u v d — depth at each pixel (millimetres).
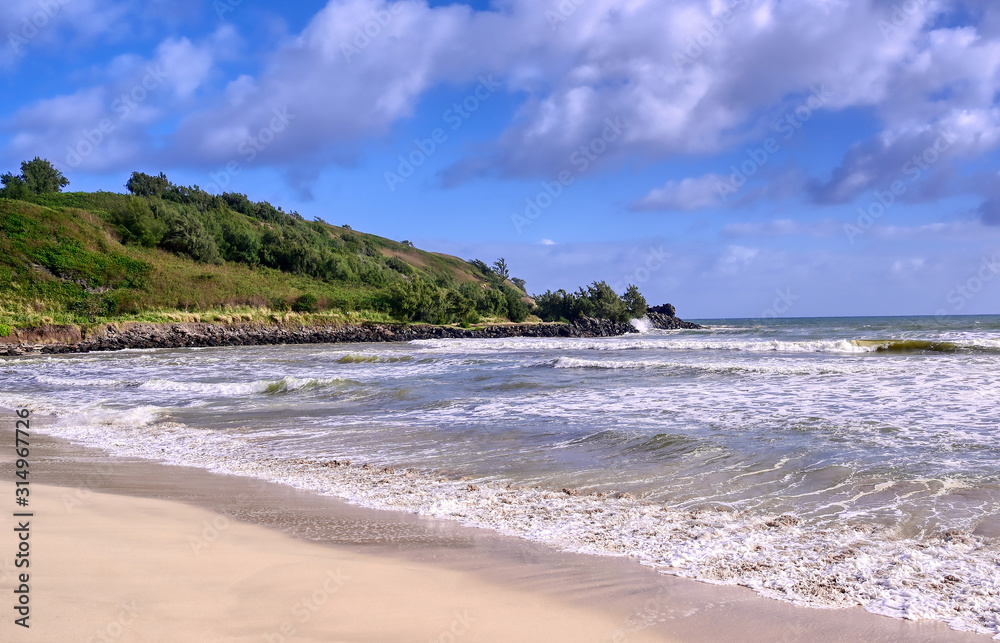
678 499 6496
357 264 78188
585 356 28531
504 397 15109
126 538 4934
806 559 4648
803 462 7859
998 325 59438
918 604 3797
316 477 7766
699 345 31938
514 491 6926
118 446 10039
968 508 5859
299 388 18016
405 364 26375
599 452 8898
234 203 85438
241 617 3422
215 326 46906
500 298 72375
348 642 3162
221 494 6891
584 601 3857
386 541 5172
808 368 18281
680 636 3375
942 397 12672
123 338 41250
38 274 47125
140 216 60500
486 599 3867
